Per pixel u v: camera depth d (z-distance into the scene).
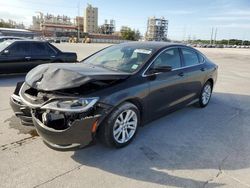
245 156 3.57
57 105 3.03
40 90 3.26
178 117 5.07
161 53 4.31
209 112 5.50
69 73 3.41
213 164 3.32
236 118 5.18
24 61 8.88
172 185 2.84
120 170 3.08
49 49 9.56
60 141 3.05
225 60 21.41
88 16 126.06
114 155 3.42
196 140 4.02
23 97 3.45
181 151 3.63
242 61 21.14
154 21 115.62
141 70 3.88
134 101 3.72
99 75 3.37
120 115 3.47
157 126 4.53
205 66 5.60
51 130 3.02
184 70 4.81
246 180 2.99
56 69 3.60
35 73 3.69
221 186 2.86
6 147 3.49
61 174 2.94
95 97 3.15
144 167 3.17
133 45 4.71
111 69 3.98
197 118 5.06
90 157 3.34
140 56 4.19
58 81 3.26
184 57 4.97
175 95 4.59
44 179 2.83
